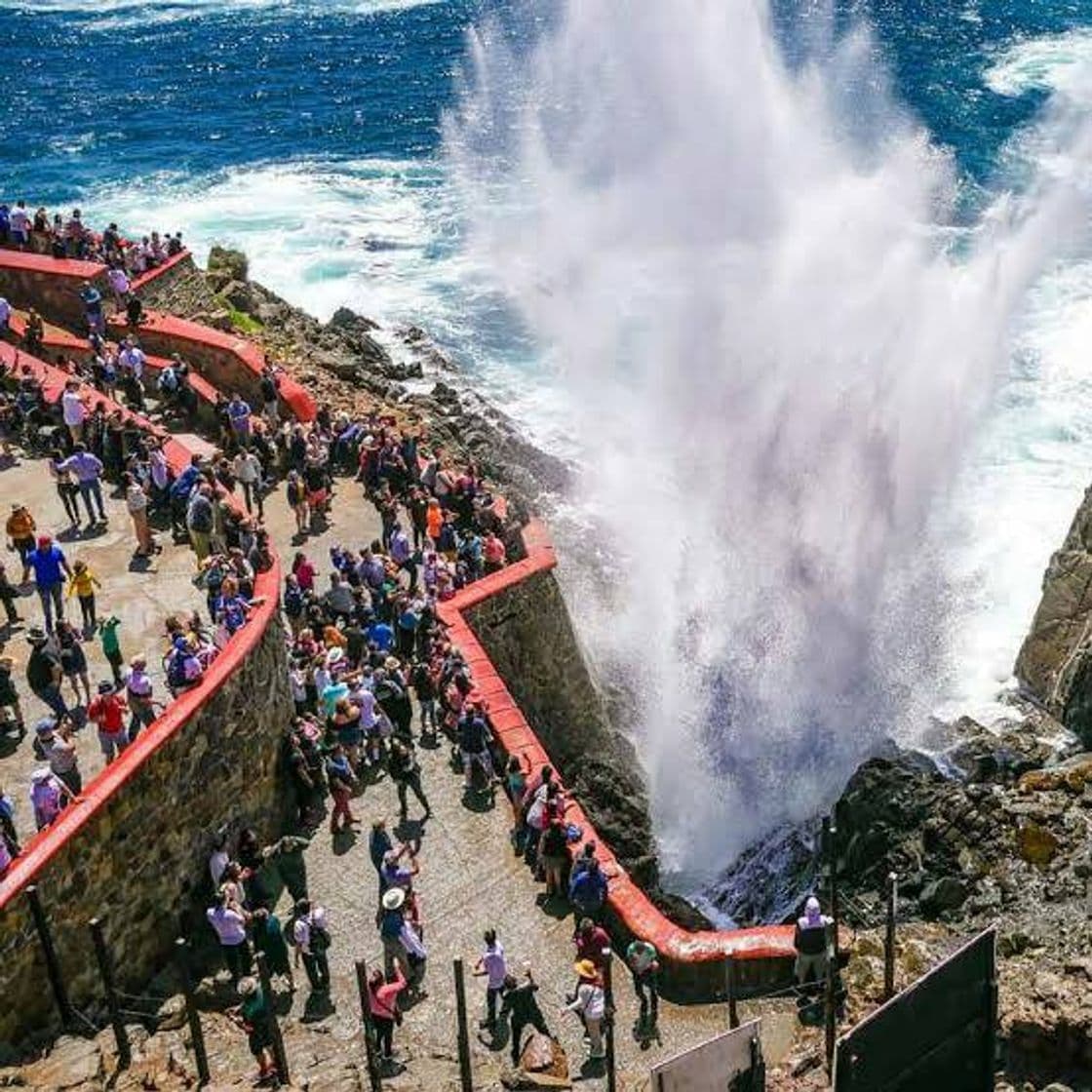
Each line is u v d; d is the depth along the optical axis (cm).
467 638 3166
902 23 9062
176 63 9062
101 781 2348
